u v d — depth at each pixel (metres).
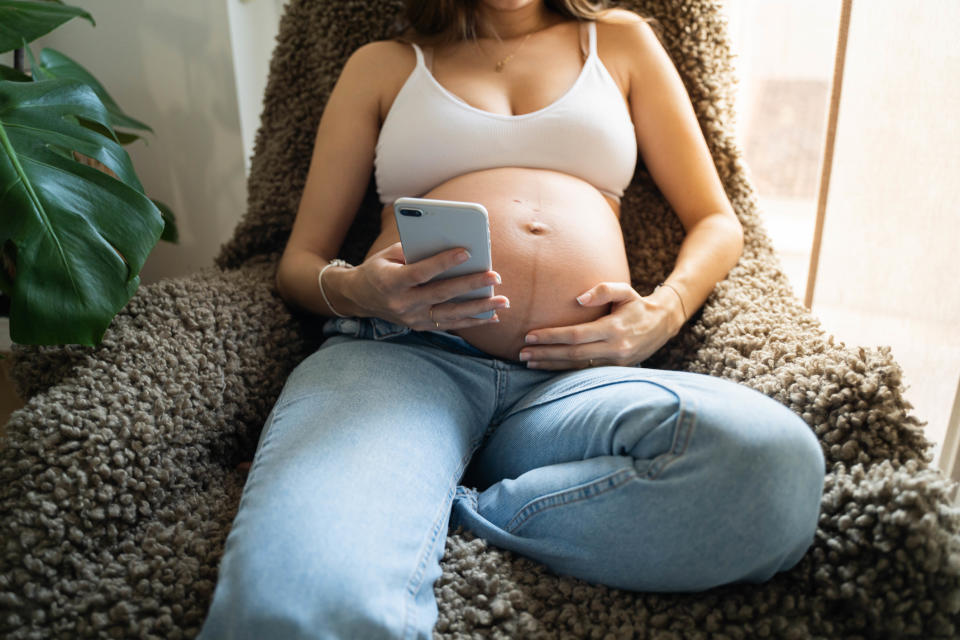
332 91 1.17
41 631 0.64
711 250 0.98
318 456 0.69
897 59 1.01
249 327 0.96
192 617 0.66
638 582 0.68
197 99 1.37
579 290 0.91
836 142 1.10
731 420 0.64
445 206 0.71
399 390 0.81
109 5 1.31
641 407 0.69
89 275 0.80
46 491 0.70
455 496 0.80
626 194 1.13
